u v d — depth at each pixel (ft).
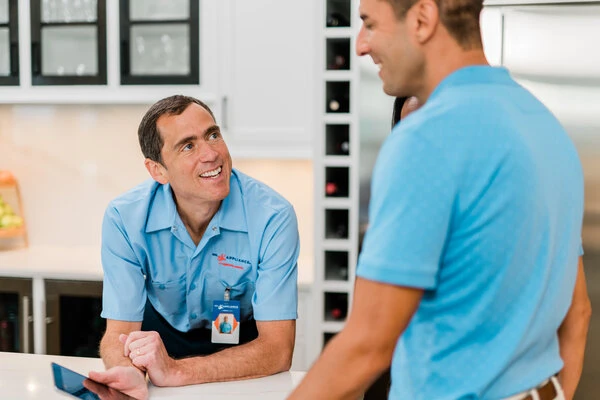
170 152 6.01
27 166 12.98
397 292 3.09
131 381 5.10
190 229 6.49
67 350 11.18
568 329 4.02
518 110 3.26
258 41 11.00
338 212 11.20
